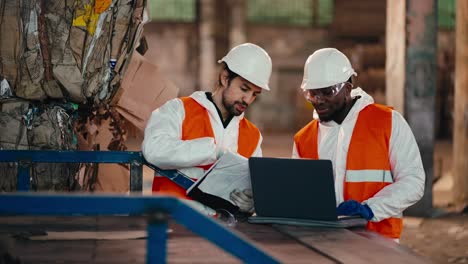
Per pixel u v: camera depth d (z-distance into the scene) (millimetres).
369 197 4121
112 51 4605
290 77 24328
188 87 23922
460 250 7586
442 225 8828
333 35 24328
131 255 2928
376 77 20453
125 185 5062
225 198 3848
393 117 4176
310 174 3645
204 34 23250
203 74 23219
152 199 2242
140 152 4043
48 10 4539
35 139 4590
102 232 3352
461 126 10055
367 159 4129
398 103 9375
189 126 4059
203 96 4105
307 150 4309
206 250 3029
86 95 4594
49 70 4547
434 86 9297
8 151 3961
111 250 3010
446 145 19719
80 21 4559
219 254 2957
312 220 3633
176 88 5098
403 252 3055
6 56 4520
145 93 5031
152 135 3969
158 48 23922
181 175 4000
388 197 3947
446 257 7273
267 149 18266
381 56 20953
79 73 4551
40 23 4527
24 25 4516
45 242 3146
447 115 21578
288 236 3395
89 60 4574
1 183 4578
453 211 9680
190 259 2875
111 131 5023
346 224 3604
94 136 5004
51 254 2926
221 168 3834
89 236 3271
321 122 4254
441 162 13062
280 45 24266
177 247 3082
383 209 3924
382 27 24156
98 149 5008
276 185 3695
